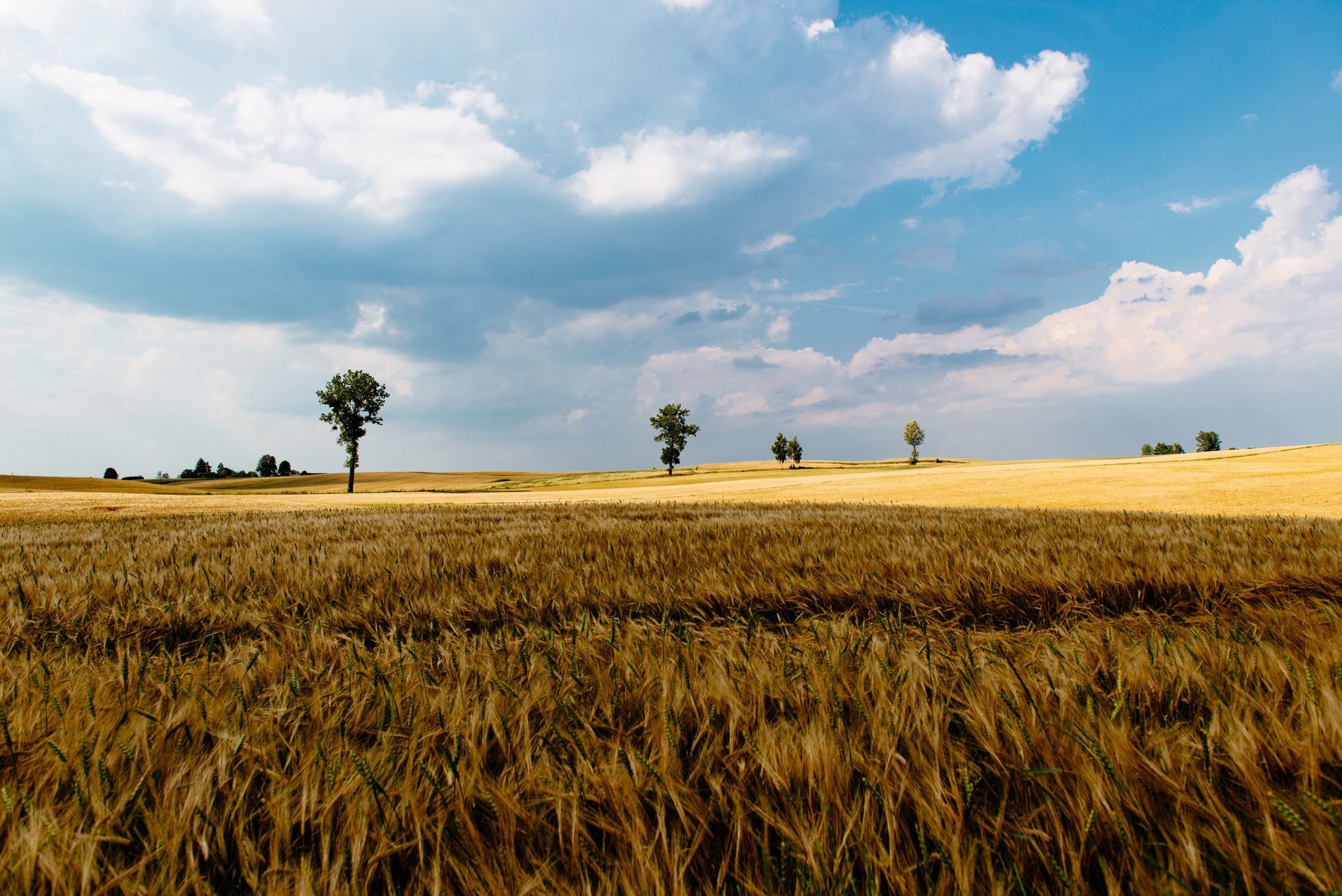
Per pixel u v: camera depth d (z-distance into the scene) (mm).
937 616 3496
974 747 1485
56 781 1358
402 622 3373
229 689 2023
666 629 2773
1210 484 25922
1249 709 1500
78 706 1760
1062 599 3723
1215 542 5500
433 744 1546
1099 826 1165
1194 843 1074
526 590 3982
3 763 1465
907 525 7641
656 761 1443
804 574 4355
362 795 1302
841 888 1050
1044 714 1519
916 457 116625
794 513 10781
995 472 38719
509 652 2488
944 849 1087
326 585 4289
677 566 4777
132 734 1578
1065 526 7496
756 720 1644
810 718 1646
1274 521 8008
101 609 3695
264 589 4270
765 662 2178
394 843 1222
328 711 1816
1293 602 3252
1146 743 1422
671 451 104125
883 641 2490
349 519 11898
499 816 1269
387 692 1890
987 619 3543
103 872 1116
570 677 2066
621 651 2311
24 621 3326
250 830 1289
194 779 1329
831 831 1202
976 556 4801
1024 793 1305
